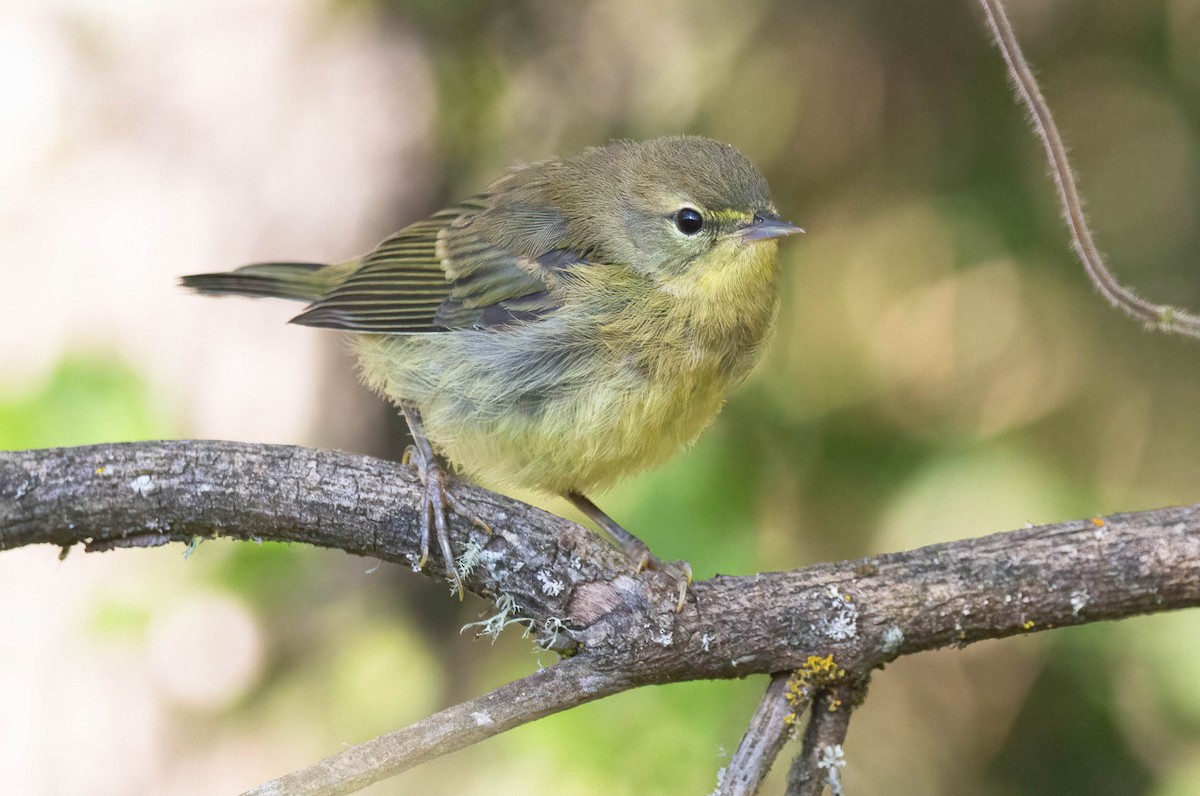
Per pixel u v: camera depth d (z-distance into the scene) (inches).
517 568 257.3
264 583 428.5
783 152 476.1
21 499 247.6
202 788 456.1
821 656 247.4
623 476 316.5
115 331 480.1
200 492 253.6
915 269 470.0
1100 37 463.2
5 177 490.9
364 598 460.8
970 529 438.0
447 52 476.1
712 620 248.4
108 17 499.5
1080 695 455.2
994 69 461.4
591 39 472.7
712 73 472.1
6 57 498.0
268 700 457.4
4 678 468.4
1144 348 457.4
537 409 303.6
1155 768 441.7
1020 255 460.1
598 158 336.2
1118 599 245.8
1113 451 458.0
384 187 480.7
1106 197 464.8
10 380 394.0
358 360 345.4
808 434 456.1
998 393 462.6
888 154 471.8
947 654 483.5
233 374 484.1
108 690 471.2
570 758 374.9
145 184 490.3
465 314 318.7
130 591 428.8
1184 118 462.0
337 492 258.7
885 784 476.1
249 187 484.4
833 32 470.3
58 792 465.7
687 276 303.3
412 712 445.1
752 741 243.0
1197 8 453.4
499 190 346.9
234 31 488.1
